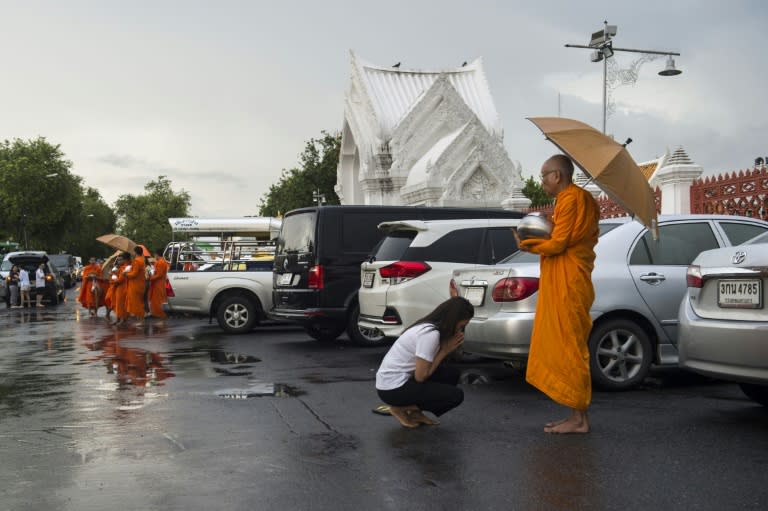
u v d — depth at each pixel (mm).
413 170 29312
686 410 6109
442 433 5492
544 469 4516
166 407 6656
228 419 6090
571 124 5570
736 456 4738
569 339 5316
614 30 19609
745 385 6129
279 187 58062
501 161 27359
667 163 15398
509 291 6715
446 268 8688
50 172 72625
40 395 7426
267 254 16500
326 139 52812
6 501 4062
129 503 4016
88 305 20922
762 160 18125
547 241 5316
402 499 4012
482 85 34406
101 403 6922
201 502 4012
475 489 4160
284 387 7625
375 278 9031
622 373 6930
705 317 5566
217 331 14625
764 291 5137
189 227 33500
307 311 10914
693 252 7387
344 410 6395
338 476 4445
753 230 7723
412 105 30453
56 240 76062
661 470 4461
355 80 33031
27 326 17359
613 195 5250
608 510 3797
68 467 4727
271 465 4699
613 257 7031
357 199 37875
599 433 5383
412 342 5664
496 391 7160
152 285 17391
